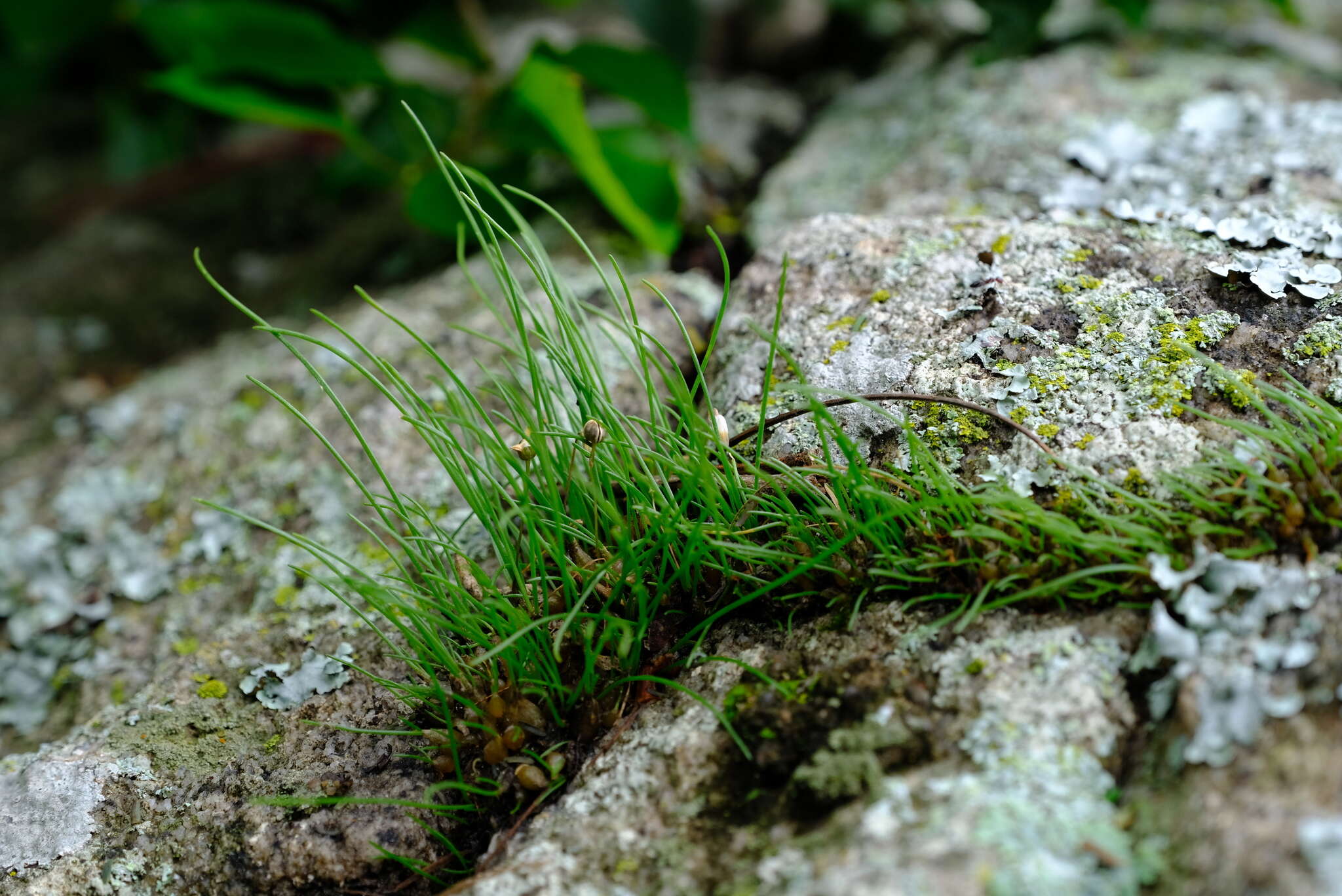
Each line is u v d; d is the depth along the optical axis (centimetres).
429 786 41
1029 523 40
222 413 50
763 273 47
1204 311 43
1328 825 36
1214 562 39
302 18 50
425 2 56
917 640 40
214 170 71
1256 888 36
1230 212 46
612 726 41
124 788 42
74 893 41
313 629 44
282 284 62
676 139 55
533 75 47
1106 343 43
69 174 77
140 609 46
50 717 45
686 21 57
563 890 39
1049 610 40
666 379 42
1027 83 53
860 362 44
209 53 51
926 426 42
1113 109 51
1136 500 40
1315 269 43
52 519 49
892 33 65
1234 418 41
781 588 41
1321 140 48
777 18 66
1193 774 38
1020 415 42
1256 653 38
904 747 39
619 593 41
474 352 48
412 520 45
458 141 54
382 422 47
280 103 52
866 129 55
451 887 39
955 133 52
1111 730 39
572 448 42
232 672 44
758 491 42
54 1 62
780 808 39
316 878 41
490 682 41
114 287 66
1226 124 49
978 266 45
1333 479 39
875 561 41
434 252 56
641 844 39
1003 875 37
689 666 41
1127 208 46
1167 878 37
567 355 42
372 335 50
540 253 42
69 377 61
